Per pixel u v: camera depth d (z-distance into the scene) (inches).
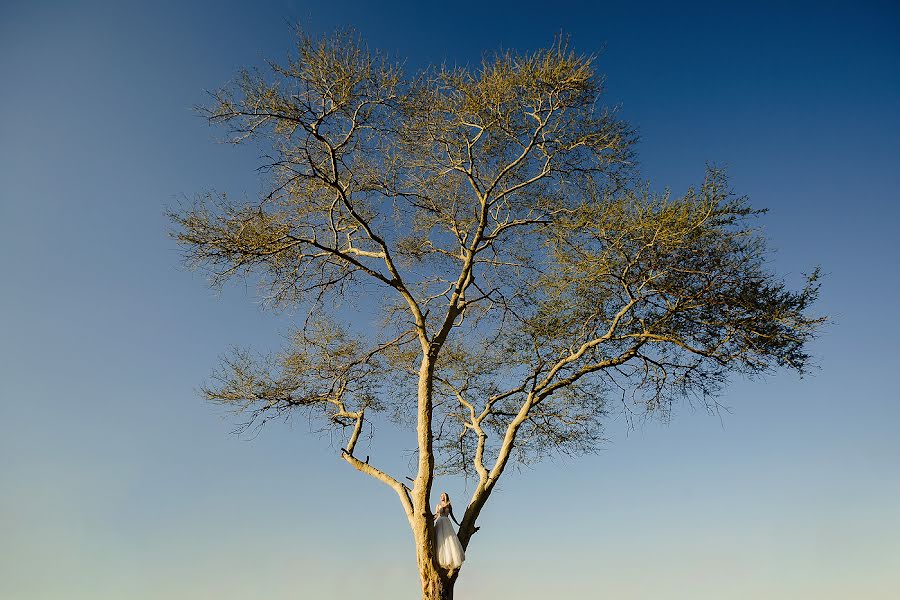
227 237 461.1
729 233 469.1
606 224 463.5
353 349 601.9
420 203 524.1
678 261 475.5
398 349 613.6
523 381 569.6
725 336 485.7
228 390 572.7
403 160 506.3
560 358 558.9
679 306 488.1
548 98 490.6
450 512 491.5
